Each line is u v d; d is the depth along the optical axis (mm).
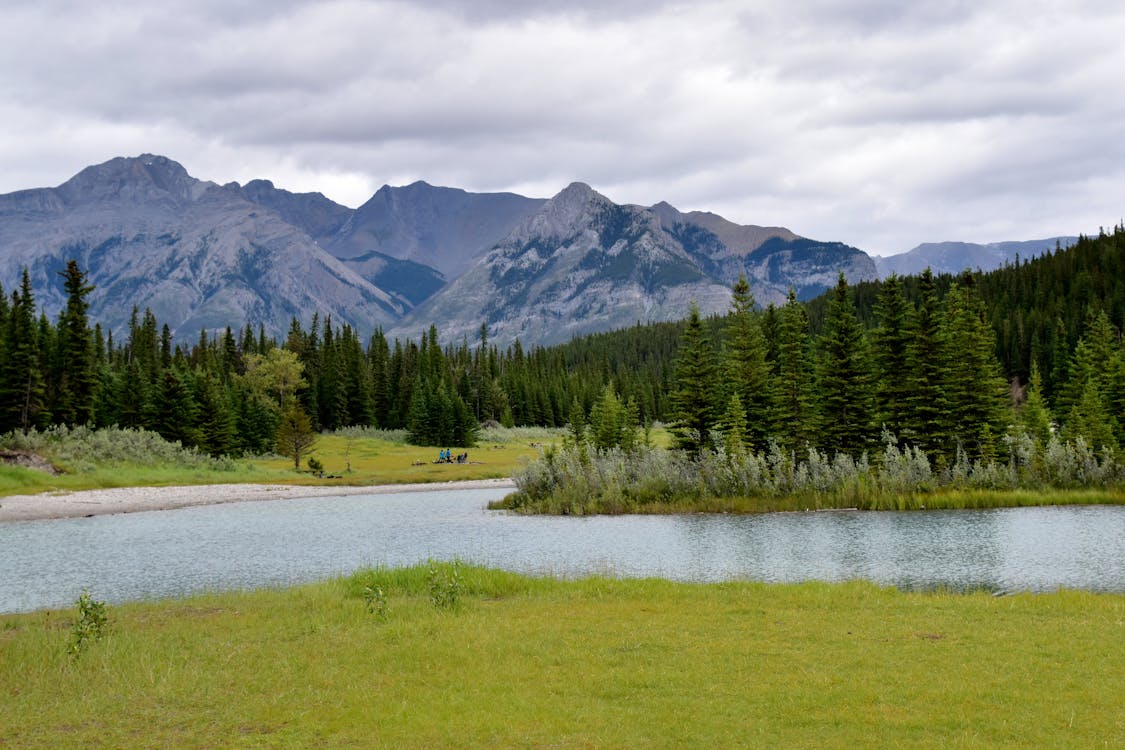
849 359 68875
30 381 82438
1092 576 28938
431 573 24484
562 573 31438
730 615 19547
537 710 12125
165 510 62656
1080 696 12406
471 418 142625
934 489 54312
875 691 12805
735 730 11172
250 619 20078
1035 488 54812
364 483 86000
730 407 68250
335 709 12422
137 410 97875
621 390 182125
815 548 37312
